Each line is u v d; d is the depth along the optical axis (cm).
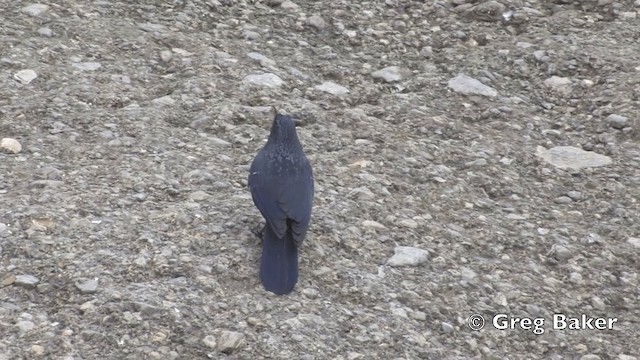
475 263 1149
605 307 1118
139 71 1461
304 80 1518
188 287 1011
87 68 1438
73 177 1182
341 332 997
